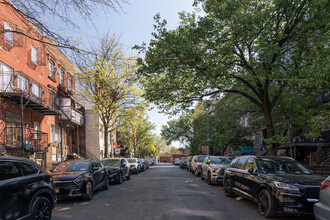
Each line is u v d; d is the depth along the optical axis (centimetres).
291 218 664
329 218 448
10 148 1353
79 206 829
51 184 618
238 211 736
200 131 2653
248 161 876
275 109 1462
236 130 2256
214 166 1365
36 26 621
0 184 465
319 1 985
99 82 1916
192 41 1168
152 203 852
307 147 1969
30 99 1444
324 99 1320
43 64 1742
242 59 1259
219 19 1163
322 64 870
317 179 672
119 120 2227
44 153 1872
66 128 2403
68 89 2361
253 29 1102
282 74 1076
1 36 1067
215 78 1155
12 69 1470
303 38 1170
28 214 516
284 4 1064
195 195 1018
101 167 1195
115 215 690
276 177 685
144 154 6744
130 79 1928
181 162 3738
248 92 1582
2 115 1391
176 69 1234
